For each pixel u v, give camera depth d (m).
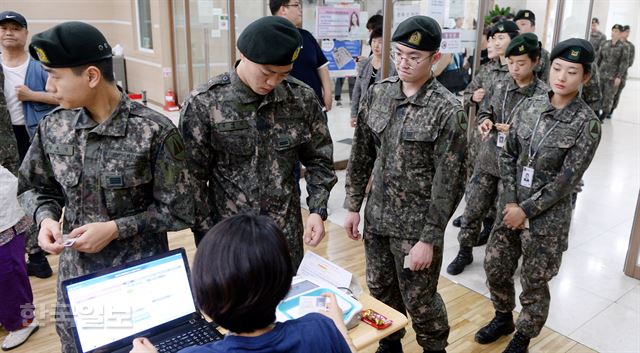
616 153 6.44
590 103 4.17
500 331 2.53
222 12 5.81
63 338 1.36
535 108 2.22
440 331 2.09
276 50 1.41
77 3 9.10
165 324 1.31
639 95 11.13
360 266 3.34
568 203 2.21
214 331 1.31
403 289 2.03
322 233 1.72
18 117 3.17
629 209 4.50
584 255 3.55
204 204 1.65
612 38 8.07
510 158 2.30
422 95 1.84
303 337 0.90
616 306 2.90
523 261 2.27
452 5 4.31
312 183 1.83
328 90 3.78
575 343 2.55
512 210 2.19
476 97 3.49
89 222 1.41
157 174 1.42
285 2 3.37
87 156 1.37
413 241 1.94
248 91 1.62
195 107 1.61
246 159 1.67
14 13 3.07
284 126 1.70
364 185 2.15
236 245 0.82
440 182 1.82
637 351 2.49
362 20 4.54
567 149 2.10
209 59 6.52
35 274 3.05
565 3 4.77
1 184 2.29
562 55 2.04
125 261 1.44
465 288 3.07
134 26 8.77
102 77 1.32
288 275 0.86
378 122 1.95
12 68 3.10
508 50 3.04
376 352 2.29
